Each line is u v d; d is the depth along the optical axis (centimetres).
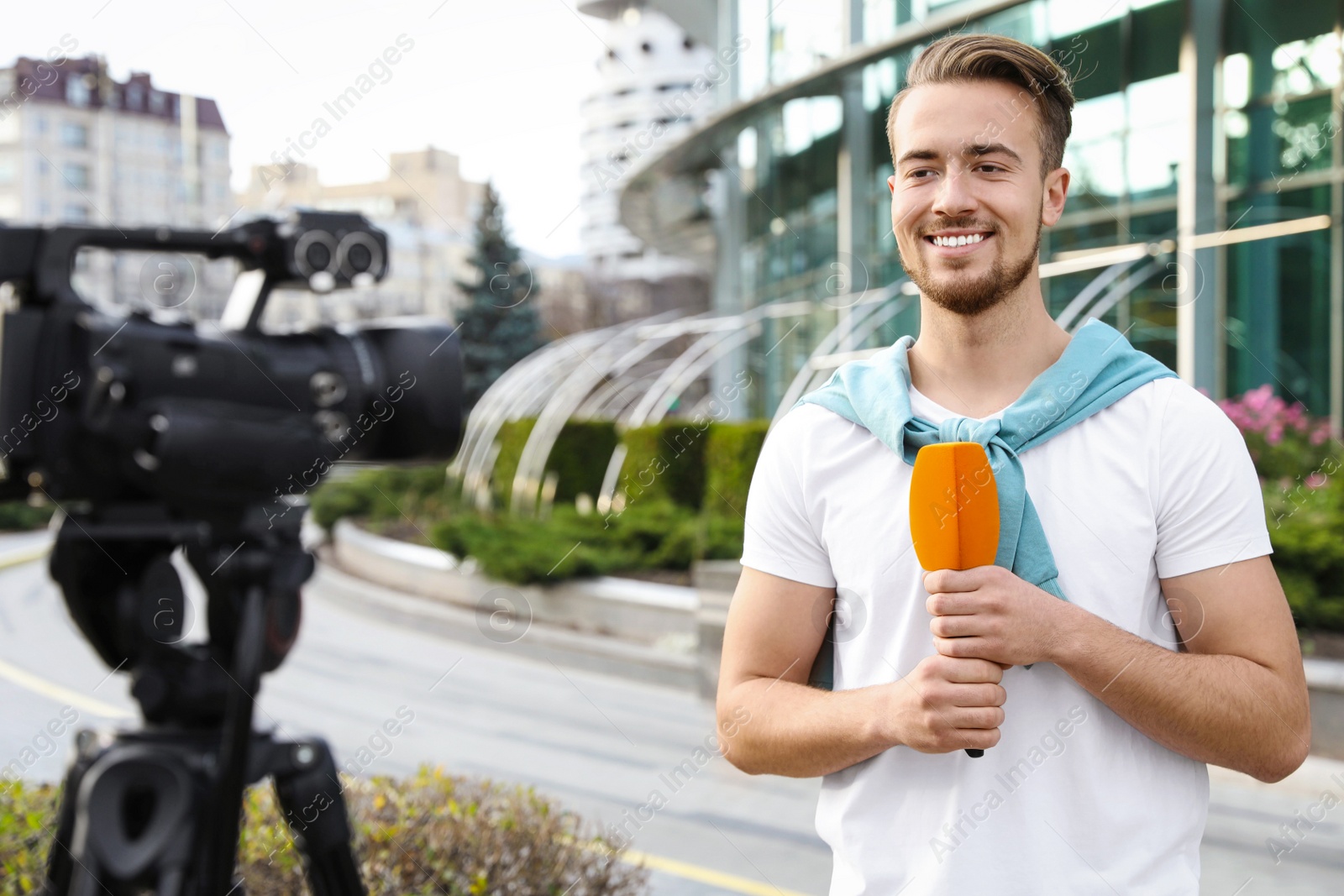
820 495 135
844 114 1382
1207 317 923
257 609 154
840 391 138
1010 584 115
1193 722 114
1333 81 874
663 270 4278
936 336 137
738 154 1808
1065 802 120
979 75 131
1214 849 421
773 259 1703
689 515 1144
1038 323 135
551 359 1848
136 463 144
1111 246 1027
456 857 255
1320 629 587
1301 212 901
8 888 229
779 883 397
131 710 729
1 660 929
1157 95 979
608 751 619
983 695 113
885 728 119
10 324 138
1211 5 934
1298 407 794
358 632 1077
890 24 1284
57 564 154
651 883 391
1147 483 123
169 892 146
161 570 155
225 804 149
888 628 129
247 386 150
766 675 138
